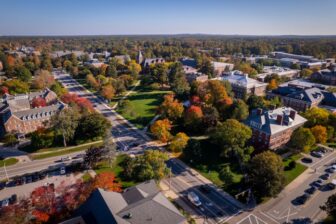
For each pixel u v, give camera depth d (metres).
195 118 108.94
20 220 54.97
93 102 157.88
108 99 158.62
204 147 98.38
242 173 82.38
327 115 103.75
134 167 76.50
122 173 80.75
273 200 69.62
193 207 66.25
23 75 195.75
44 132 100.56
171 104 119.56
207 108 113.06
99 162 86.94
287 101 141.88
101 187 63.66
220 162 88.94
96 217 50.72
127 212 50.50
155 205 53.38
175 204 67.00
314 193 72.81
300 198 70.38
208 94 126.56
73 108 115.25
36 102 133.62
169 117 119.69
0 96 154.38
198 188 74.44
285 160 89.69
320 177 80.50
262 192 67.44
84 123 102.75
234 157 90.88
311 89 140.00
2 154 94.00
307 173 82.56
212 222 61.38
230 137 87.00
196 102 123.94
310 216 63.84
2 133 111.50
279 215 64.06
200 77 187.62
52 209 58.50
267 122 93.56
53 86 163.62
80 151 96.50
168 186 74.81
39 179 78.06
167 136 98.31
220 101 120.88
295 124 98.44
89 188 63.38
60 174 81.12
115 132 113.25
